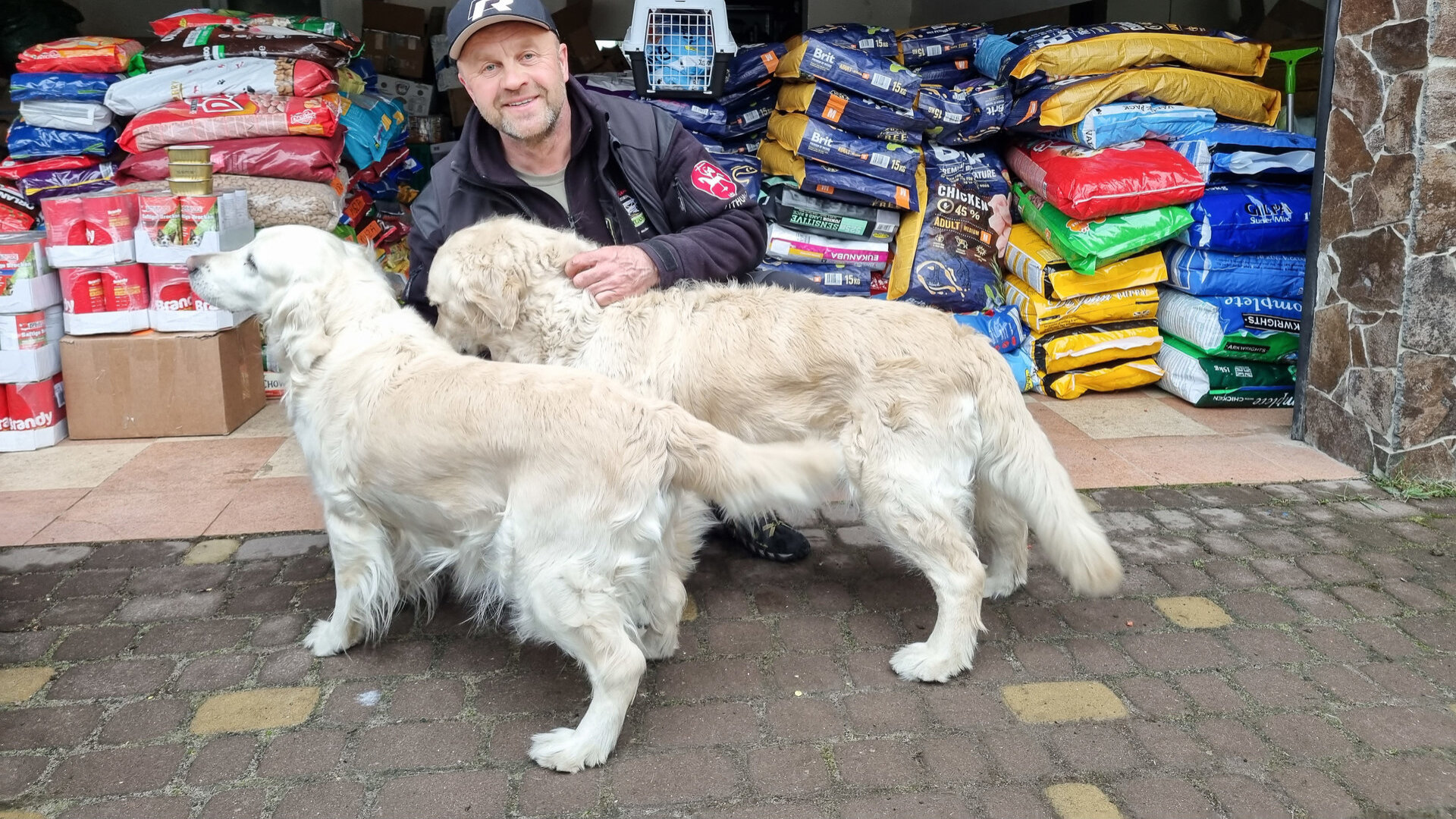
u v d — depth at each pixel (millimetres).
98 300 3957
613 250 2762
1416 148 3414
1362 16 3590
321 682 2447
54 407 4004
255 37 4520
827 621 2768
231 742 2217
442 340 2480
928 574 2451
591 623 2090
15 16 6344
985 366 2434
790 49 4820
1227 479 3736
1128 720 2305
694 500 2375
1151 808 2012
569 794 2055
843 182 4566
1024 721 2303
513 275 2561
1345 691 2418
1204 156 4398
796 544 3109
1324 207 3875
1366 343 3721
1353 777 2104
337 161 4637
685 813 1999
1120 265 4547
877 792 2061
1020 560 2865
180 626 2697
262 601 2834
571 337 2594
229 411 4152
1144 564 3084
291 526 3307
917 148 4781
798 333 2473
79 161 4566
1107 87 4457
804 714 2328
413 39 6863
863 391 2400
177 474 3719
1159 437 4176
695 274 2967
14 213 4473
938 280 4609
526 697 2402
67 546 3148
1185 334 4590
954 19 8062
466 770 2133
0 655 2545
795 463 2088
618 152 3146
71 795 2041
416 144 6555
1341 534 3281
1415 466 3631
